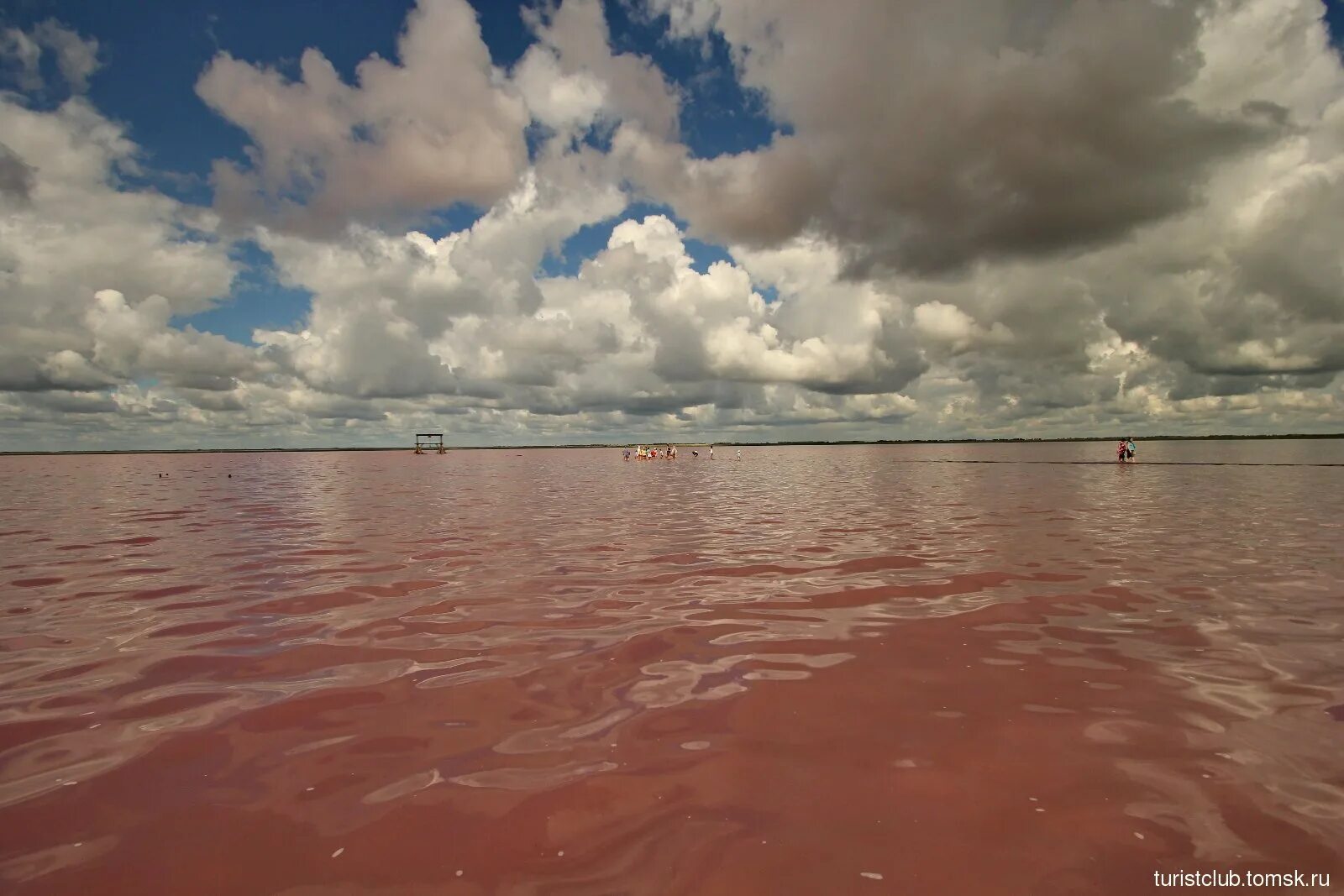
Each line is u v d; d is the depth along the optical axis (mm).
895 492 26562
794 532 15297
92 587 10047
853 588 9484
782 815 3861
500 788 4203
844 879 3311
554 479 39594
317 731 5055
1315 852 3475
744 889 3240
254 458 121938
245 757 4645
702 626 7703
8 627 7898
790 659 6516
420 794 4141
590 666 6395
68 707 5543
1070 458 69250
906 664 6324
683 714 5281
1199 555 11703
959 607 8359
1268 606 8281
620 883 3291
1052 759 4480
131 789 4246
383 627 7750
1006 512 18672
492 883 3307
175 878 3393
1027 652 6641
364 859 3516
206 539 15047
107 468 71062
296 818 3902
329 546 13797
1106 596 8820
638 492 28406
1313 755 4512
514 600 8969
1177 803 3953
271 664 6543
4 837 3740
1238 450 85000
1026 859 3455
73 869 3463
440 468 64125
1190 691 5617
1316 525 15414
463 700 5605
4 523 18484
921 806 3945
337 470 59344
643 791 4148
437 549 13234
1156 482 30062
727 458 81000
